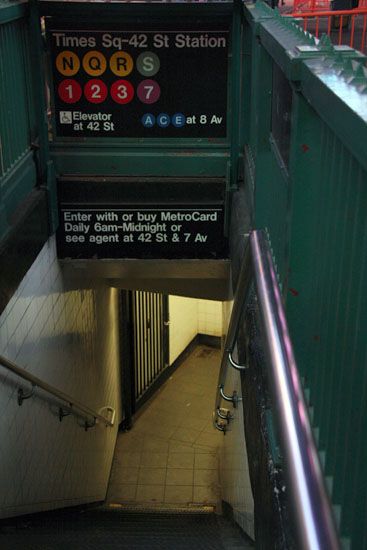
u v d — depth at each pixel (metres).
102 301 6.78
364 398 1.16
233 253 4.07
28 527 4.14
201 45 4.46
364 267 1.17
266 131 3.00
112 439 7.48
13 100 3.99
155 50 4.48
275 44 2.22
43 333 4.52
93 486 6.40
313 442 1.33
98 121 4.64
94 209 4.78
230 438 5.19
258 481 2.16
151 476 7.25
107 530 4.38
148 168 4.73
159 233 4.84
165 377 9.01
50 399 4.70
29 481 4.30
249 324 2.78
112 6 4.29
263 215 3.10
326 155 1.59
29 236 4.01
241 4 4.30
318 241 1.70
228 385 5.05
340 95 1.22
